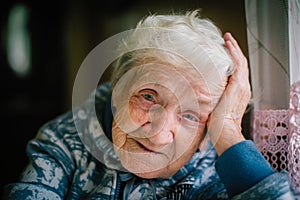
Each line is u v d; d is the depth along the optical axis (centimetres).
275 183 73
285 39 86
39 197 85
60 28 335
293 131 82
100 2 336
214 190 89
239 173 77
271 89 88
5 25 324
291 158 82
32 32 330
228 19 116
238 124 83
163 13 89
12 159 279
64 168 92
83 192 90
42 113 325
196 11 86
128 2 313
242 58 84
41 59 334
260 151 87
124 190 85
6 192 88
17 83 330
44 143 96
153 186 86
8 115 313
